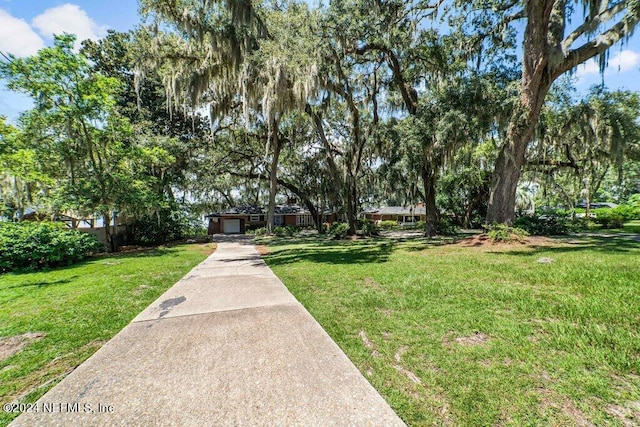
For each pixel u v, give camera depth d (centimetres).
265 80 1042
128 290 517
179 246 1480
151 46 1109
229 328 328
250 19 1002
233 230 2848
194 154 1902
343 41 1121
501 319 320
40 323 354
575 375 212
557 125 1321
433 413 182
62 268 775
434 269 609
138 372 235
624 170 2700
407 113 1492
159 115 2022
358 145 1569
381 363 244
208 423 175
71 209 1160
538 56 849
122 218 1575
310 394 203
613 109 1170
